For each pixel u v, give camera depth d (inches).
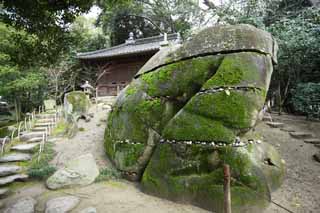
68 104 310.8
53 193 168.4
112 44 874.8
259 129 275.0
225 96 152.5
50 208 144.6
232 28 171.8
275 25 325.7
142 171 183.6
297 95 307.7
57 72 549.0
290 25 313.3
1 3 142.0
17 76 466.0
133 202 150.9
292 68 318.7
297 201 150.6
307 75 323.0
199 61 173.9
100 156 226.5
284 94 344.8
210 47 171.8
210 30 179.3
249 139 157.5
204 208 142.4
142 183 170.2
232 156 143.6
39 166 210.2
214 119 152.9
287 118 318.3
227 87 153.6
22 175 196.2
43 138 267.7
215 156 146.9
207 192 142.4
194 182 148.3
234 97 150.6
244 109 147.9
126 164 188.4
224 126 149.4
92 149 242.4
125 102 211.0
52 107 451.8
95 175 188.1
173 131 163.0
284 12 377.1
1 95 496.7
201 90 162.2
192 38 187.6
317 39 281.4
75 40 197.3
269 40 174.2
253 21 318.7
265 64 162.1
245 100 149.6
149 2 865.5
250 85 151.5
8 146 262.7
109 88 605.0
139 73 222.4
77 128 289.3
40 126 327.6
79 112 309.1
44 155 229.9
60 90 553.0
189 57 180.4
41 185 185.3
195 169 151.2
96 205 147.3
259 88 152.9
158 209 142.3
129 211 139.6
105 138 234.5
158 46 521.7
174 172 156.5
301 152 223.1
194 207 144.7
